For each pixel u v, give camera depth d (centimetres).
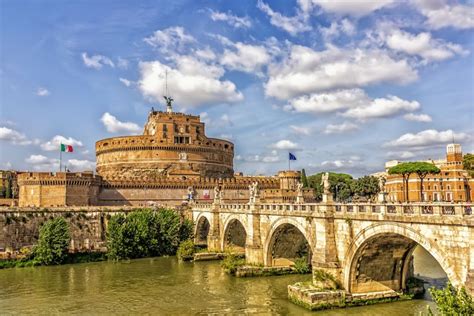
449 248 3266
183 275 6962
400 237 4181
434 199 12544
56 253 8156
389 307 4541
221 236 8875
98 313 4916
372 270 4672
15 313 4956
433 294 2691
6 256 8112
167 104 15625
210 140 15175
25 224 9044
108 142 14775
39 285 6353
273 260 6656
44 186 10788
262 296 5375
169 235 9250
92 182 11369
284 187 14050
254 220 6850
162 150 14250
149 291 5881
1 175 15775
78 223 9625
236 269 6606
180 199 12838
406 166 11825
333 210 4856
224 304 5106
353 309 4509
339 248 4734
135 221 9106
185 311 4897
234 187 13625
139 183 12406
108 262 8450
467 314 2512
